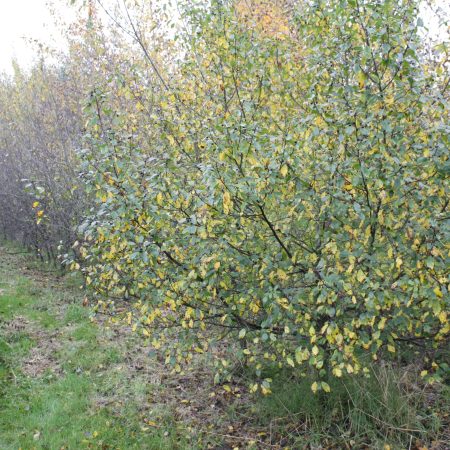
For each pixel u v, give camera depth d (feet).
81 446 15.20
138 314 17.90
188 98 17.24
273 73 15.71
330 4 13.67
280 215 14.32
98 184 13.55
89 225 15.12
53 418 16.62
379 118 11.97
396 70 11.95
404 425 14.35
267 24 20.63
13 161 48.06
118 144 14.79
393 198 12.20
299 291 13.47
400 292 12.58
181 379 19.27
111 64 29.12
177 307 14.80
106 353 21.83
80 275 34.73
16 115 46.83
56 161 35.27
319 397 15.71
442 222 12.07
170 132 16.57
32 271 39.47
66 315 26.91
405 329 13.84
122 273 15.62
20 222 48.98
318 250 14.16
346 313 14.25
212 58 16.30
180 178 15.52
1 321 25.81
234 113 14.98
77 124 35.60
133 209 13.04
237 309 14.84
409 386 15.81
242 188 11.80
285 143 12.88
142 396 18.10
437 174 11.80
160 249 13.43
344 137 12.03
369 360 16.02
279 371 17.61
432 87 12.96
